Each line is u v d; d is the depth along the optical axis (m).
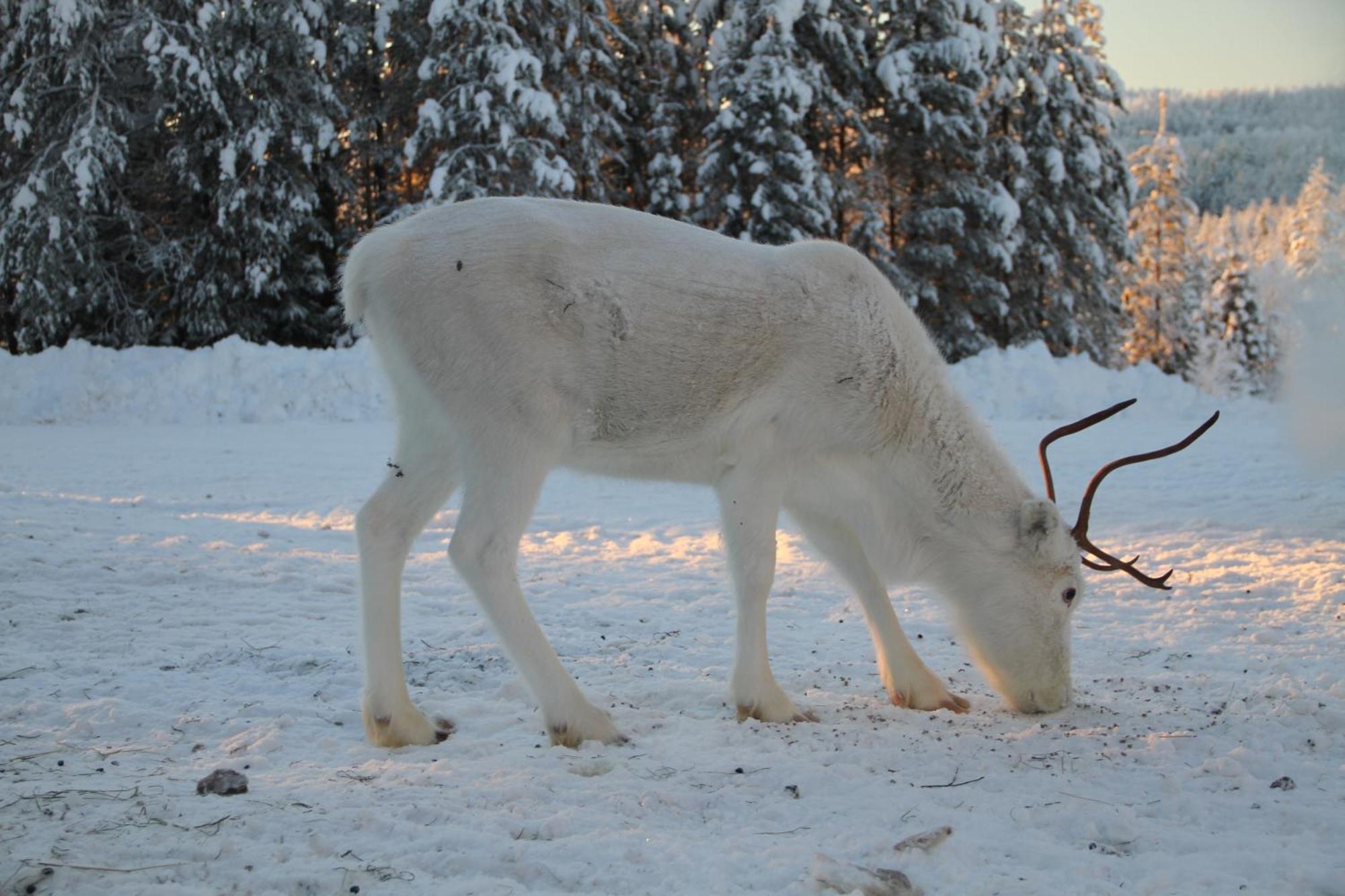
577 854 2.91
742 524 4.34
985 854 3.02
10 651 5.15
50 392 19.62
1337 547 8.10
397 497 4.13
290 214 24.08
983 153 27.72
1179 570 7.44
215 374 20.06
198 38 22.72
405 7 26.05
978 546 4.52
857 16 27.62
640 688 4.82
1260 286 47.75
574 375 4.03
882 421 4.40
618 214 4.23
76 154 22.03
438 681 4.95
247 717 4.32
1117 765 3.80
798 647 5.74
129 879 2.72
